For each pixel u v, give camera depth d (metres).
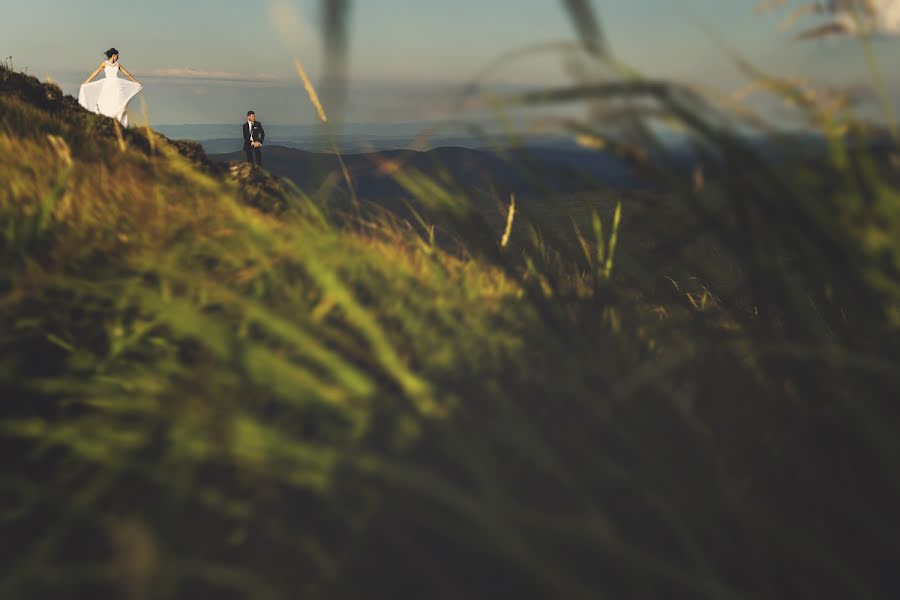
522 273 2.48
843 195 1.19
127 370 2.10
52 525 1.43
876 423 1.20
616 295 2.13
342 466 1.46
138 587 1.04
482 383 2.03
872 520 1.26
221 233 2.88
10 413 1.92
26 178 3.25
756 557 1.25
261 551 1.36
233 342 1.82
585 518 1.38
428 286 2.62
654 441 1.59
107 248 2.72
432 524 1.44
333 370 1.80
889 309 1.21
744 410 1.65
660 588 1.22
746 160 1.18
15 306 2.25
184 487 1.44
